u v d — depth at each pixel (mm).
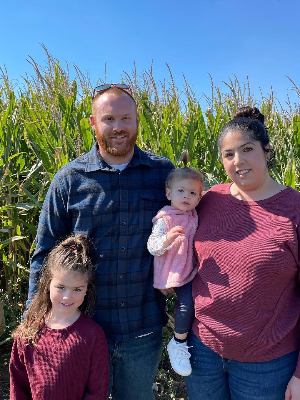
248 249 1551
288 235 1516
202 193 1987
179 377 2936
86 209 1850
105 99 1809
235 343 1571
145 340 1945
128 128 1806
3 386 2807
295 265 1559
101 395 1740
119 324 1870
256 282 1521
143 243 1897
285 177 3205
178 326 1813
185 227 1861
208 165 3830
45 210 1957
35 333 1739
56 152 3242
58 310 1761
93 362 1740
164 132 3568
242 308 1542
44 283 1793
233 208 1699
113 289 1864
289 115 4383
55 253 1775
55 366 1674
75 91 5180
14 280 3523
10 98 4441
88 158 1923
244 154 1587
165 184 1990
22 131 3916
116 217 1849
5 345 3225
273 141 3850
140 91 4570
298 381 1554
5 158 3508
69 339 1716
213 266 1649
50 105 4406
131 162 1904
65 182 1890
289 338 1615
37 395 1670
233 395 1716
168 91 4598
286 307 1608
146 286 1938
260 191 1669
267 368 1601
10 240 3090
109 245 1850
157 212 1948
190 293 1834
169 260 1851
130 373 1940
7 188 3439
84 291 1771
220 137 1689
